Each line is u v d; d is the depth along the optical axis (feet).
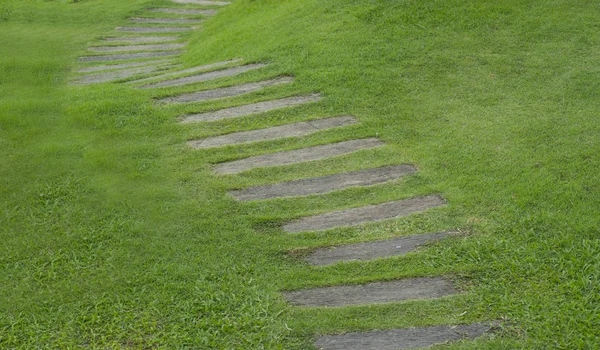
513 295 15.06
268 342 14.37
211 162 21.65
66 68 34.73
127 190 20.11
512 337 13.96
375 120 23.03
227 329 14.70
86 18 47.06
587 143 20.15
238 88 26.91
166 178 20.77
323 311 15.11
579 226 16.69
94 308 15.56
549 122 21.49
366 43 28.17
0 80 30.71
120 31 43.96
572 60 25.23
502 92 23.76
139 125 24.39
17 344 14.55
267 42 31.27
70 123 24.59
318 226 18.12
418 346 13.94
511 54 26.09
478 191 18.66
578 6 28.96
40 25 45.21
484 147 20.67
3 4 50.14
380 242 17.26
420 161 20.45
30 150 22.36
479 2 29.66
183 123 24.48
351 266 16.49
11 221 18.72
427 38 27.81
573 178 18.65
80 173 21.02
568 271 15.47
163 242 17.74
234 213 18.89
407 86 24.86
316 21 31.50
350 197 19.17
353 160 20.95
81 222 18.67
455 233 17.20
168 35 42.86
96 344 14.44
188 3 50.98
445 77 25.13
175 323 14.98
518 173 19.16
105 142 23.08
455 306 14.93
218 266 16.72
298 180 20.25
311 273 16.39
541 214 17.33
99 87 28.96
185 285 16.10
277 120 23.94
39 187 20.22
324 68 26.94
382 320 14.73
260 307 15.28
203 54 34.22
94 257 17.29
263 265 16.75
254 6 40.22
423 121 22.61
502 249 16.42
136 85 28.99
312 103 24.67
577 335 13.83
